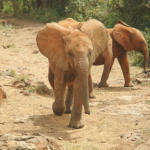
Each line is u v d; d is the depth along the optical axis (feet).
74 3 112.37
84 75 31.40
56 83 37.42
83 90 31.35
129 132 33.24
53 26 35.91
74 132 34.24
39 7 138.51
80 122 35.70
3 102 43.32
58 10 130.82
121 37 57.06
